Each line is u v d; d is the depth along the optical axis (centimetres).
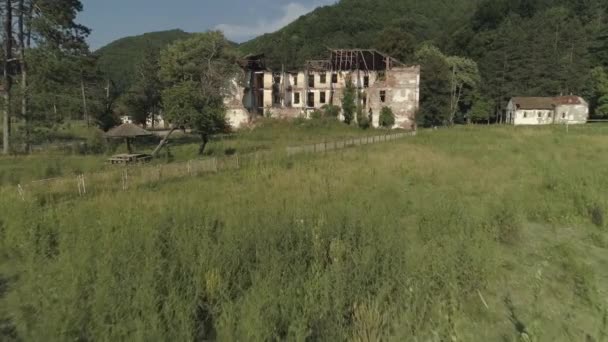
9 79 2952
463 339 457
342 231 747
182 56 5000
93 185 1457
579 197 1095
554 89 7206
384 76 5450
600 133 3725
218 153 2583
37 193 1290
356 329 462
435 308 504
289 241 693
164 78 5259
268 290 508
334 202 1038
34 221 914
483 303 554
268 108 5597
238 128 4912
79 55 3300
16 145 2953
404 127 5194
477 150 2372
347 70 5784
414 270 585
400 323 491
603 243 828
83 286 536
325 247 689
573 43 7825
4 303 576
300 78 5919
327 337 439
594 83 7025
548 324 507
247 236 705
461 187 1336
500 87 7412
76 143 3359
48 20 2945
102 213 988
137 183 1484
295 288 529
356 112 5272
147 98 5972
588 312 546
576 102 6462
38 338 446
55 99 3062
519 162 1864
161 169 1638
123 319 456
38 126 3000
